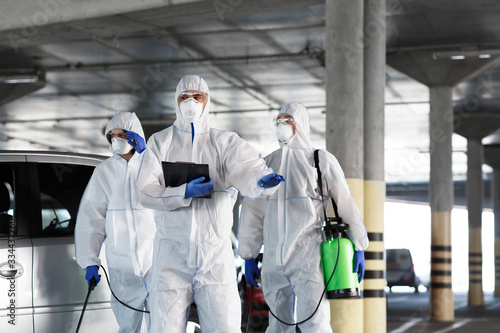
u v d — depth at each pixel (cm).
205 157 373
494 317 1466
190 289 362
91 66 1645
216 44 1476
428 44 1498
